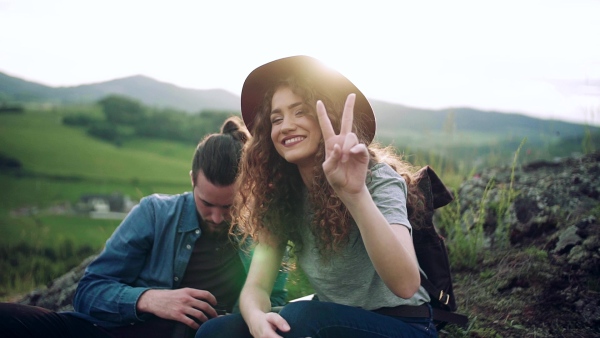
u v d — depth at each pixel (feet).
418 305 7.86
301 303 7.54
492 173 15.46
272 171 8.42
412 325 7.70
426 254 8.32
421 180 8.57
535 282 11.10
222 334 7.82
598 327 9.83
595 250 11.21
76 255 27.63
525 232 12.75
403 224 7.18
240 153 9.34
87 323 9.16
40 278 22.90
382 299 7.84
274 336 7.20
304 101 7.77
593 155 15.37
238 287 10.16
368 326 7.32
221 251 9.99
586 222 12.01
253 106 8.91
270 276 8.70
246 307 8.04
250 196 8.63
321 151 7.75
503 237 12.88
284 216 8.40
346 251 7.75
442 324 8.59
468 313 10.81
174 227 9.90
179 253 9.89
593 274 10.85
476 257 12.62
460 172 16.87
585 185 13.61
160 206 10.05
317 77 8.04
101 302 9.42
